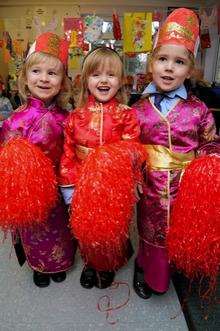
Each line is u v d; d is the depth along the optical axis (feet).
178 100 4.01
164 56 3.82
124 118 4.10
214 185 3.36
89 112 4.14
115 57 3.98
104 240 3.50
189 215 3.48
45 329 4.19
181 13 3.82
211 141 4.03
